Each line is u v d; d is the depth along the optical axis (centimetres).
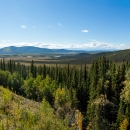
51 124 6372
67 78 13400
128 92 6688
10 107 6644
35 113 6888
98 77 9475
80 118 7569
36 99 11606
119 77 8250
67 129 6844
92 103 7662
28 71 16388
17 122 5797
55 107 9975
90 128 7219
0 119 5662
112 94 7956
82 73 13038
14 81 12862
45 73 15575
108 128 6619
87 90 9831
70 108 8956
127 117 6241
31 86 12138
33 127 5862
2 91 8575
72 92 10131
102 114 7012
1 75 13425
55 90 11681
